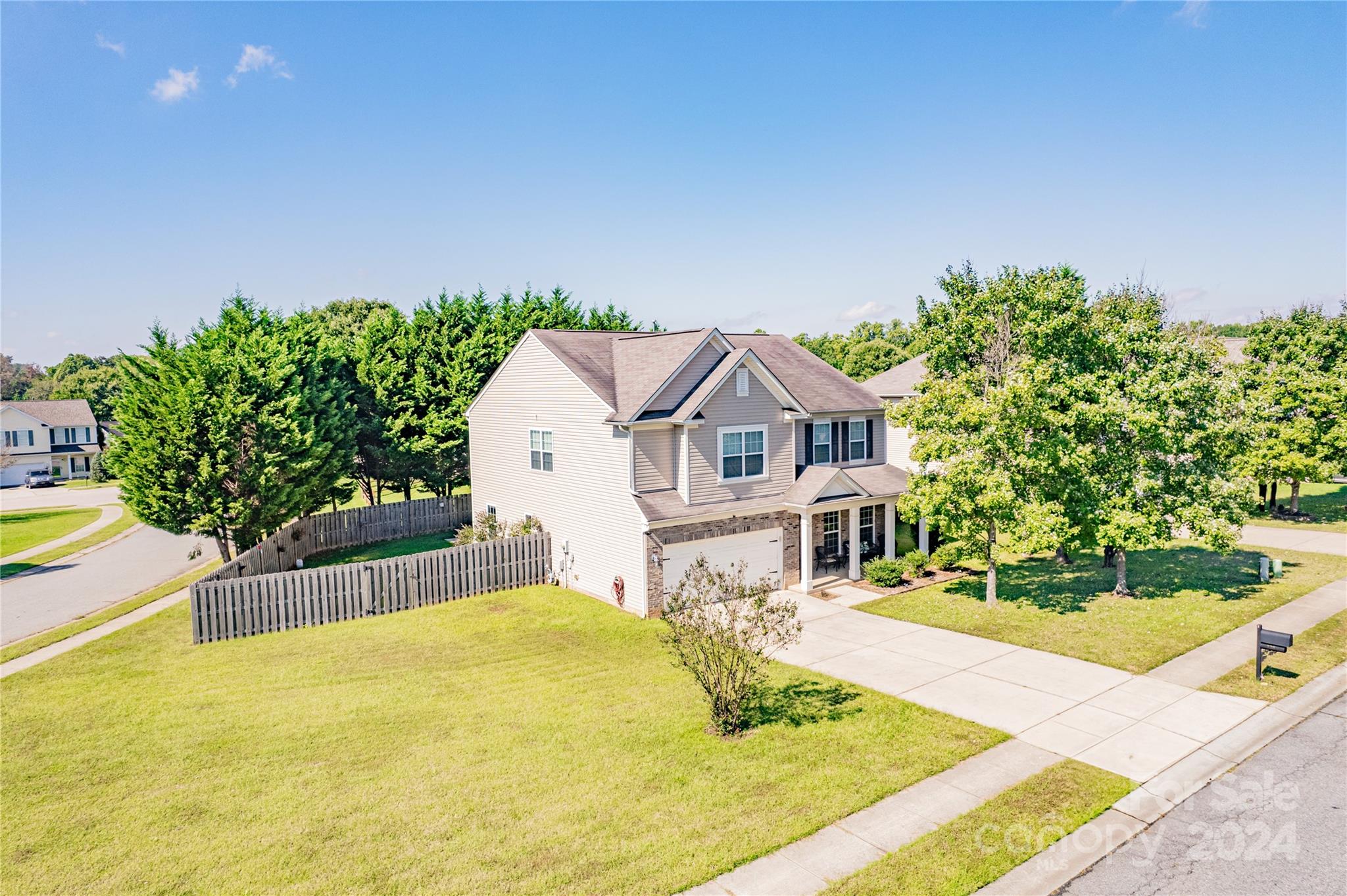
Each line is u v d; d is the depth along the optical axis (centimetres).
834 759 1220
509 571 2508
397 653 1855
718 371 2338
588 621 2116
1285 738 1288
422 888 896
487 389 3055
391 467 3656
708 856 952
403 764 1234
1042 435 2075
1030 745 1262
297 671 1736
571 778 1167
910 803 1082
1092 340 2139
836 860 945
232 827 1048
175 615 2266
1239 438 2145
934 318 2317
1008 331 2244
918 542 2750
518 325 3928
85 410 8025
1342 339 3369
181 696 1582
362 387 3738
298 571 2089
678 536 2205
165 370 2525
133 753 1305
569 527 2519
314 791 1148
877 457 2814
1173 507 2061
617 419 2208
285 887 906
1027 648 1777
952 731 1322
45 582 2817
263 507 2619
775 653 1777
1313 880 911
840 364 7769
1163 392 2002
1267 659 1650
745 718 1388
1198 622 1930
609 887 892
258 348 2836
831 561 2564
